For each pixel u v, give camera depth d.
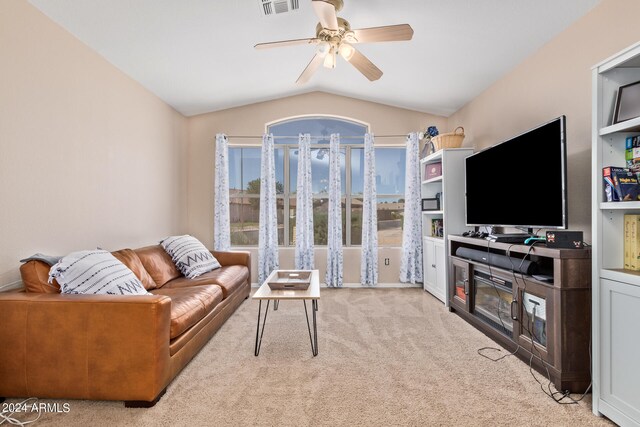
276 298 2.31
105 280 2.02
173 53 3.06
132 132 3.38
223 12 2.57
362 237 4.59
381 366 2.20
